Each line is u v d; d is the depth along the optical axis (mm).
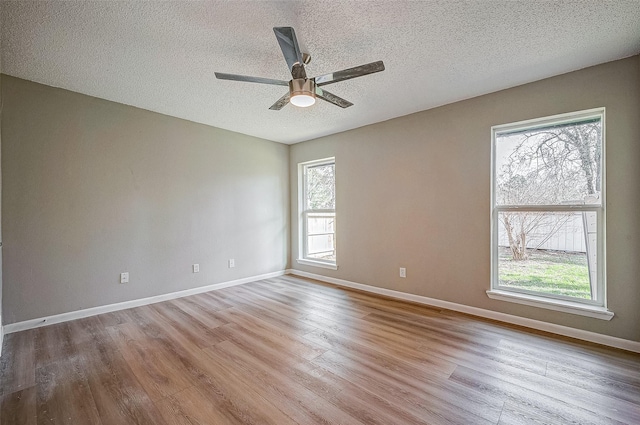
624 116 2291
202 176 3947
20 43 2061
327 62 2365
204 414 1592
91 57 2270
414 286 3531
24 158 2650
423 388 1805
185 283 3768
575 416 1558
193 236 3850
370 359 2154
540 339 2461
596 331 2395
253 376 1947
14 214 2600
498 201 3002
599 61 2350
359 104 3242
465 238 3121
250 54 2240
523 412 1589
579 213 2572
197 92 2928
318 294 3848
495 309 2924
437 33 1989
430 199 3381
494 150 3006
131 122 3301
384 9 1741
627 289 2277
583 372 1963
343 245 4305
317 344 2400
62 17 1780
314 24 1885
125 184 3262
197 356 2211
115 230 3193
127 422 1534
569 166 2625
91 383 1869
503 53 2236
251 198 4555
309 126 4074
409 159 3557
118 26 1884
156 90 2883
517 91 2789
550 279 2711
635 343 2236
